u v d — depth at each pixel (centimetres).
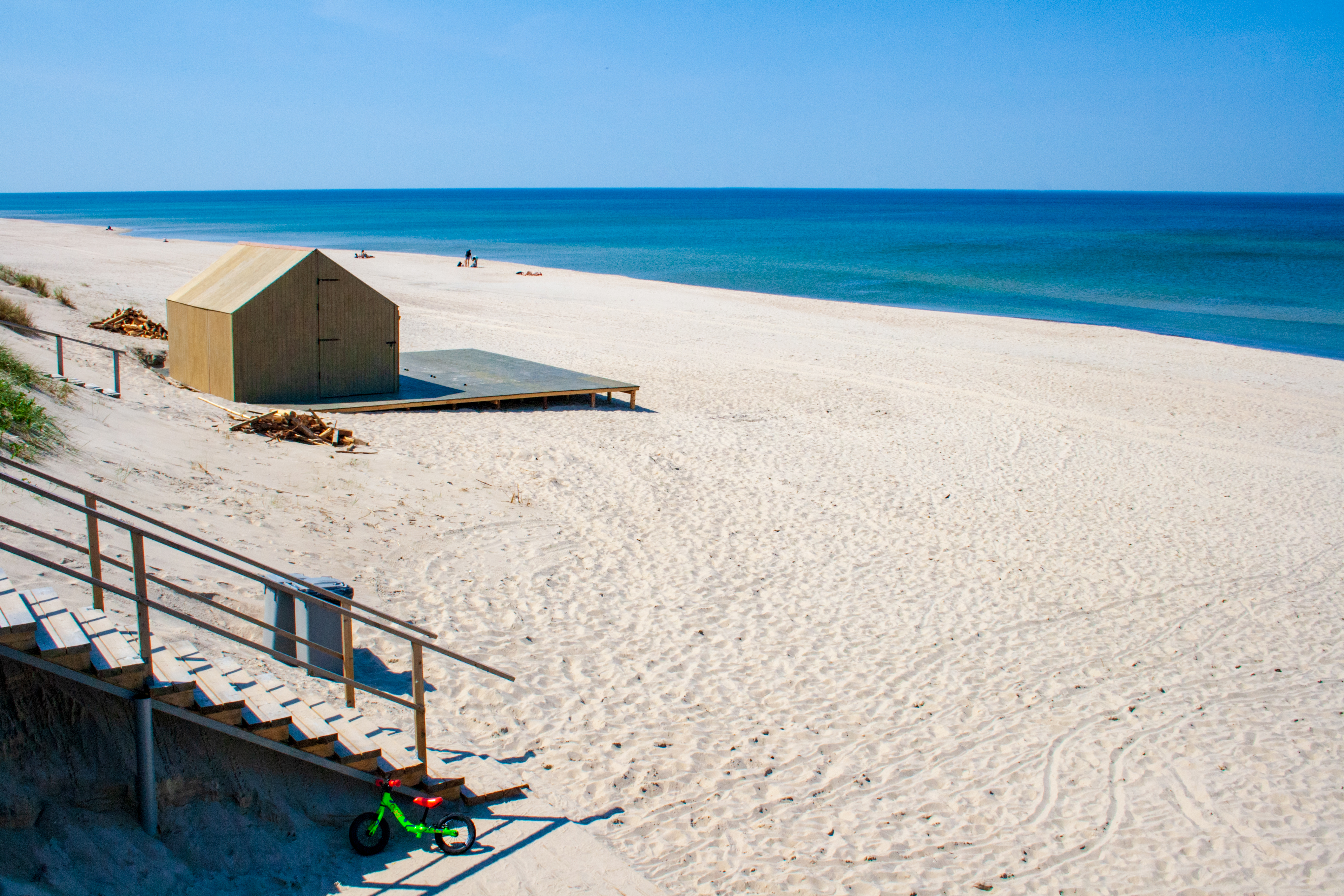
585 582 1098
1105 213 19050
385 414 1759
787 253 7575
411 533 1167
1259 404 2384
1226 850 683
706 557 1216
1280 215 18238
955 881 629
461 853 583
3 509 805
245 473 1242
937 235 10394
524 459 1557
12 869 458
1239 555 1351
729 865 621
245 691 581
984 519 1454
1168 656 1017
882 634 1027
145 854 505
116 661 496
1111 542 1382
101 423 1220
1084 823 708
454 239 9112
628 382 2377
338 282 1747
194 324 1755
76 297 2677
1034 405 2305
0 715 485
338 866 555
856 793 726
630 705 832
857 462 1745
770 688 888
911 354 2956
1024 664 977
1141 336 3444
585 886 570
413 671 639
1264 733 861
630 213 17562
